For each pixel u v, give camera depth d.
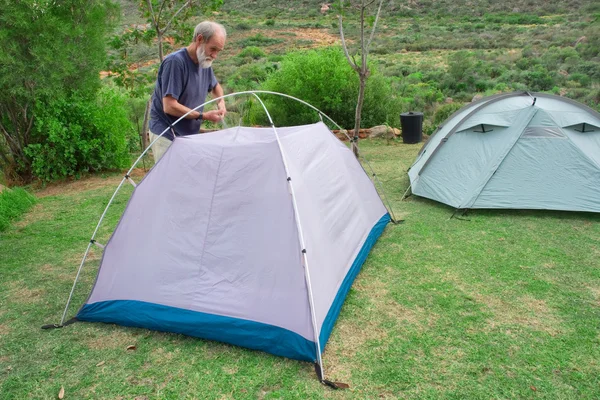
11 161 8.13
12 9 6.59
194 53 3.93
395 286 3.68
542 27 44.59
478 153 5.43
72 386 2.60
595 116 5.30
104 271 3.24
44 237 5.07
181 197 3.16
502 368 2.65
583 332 2.98
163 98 3.89
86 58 7.61
